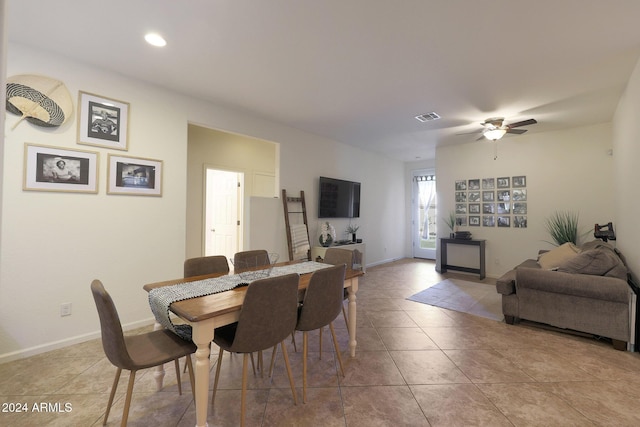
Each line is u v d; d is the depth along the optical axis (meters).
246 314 1.69
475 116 4.12
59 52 2.57
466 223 5.80
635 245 2.83
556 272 2.97
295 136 4.80
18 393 2.03
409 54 2.57
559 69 2.79
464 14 2.06
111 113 2.89
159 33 2.30
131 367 1.57
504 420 1.79
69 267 2.67
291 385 1.93
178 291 1.94
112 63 2.75
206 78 3.04
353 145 5.98
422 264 6.82
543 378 2.23
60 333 2.62
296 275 1.89
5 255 2.39
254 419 1.80
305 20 2.14
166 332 1.97
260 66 2.79
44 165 2.54
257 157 5.65
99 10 2.04
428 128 4.75
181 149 3.39
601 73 2.86
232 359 2.54
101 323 1.59
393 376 2.26
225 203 5.68
